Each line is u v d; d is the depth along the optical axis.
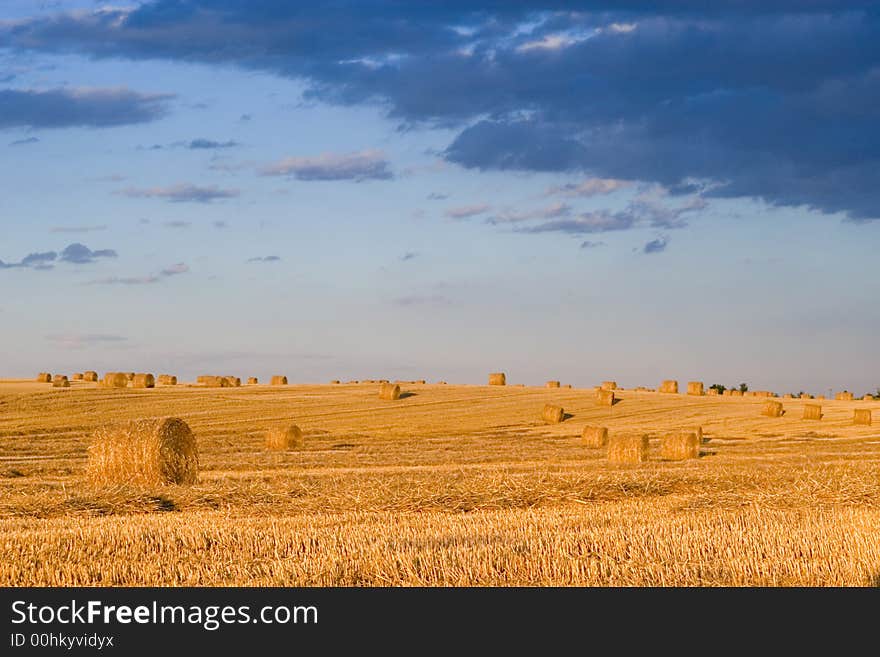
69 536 22.48
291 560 20.53
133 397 95.62
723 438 79.31
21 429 76.88
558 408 91.25
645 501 33.03
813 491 34.22
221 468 49.09
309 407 94.88
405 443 74.38
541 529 23.91
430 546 21.14
